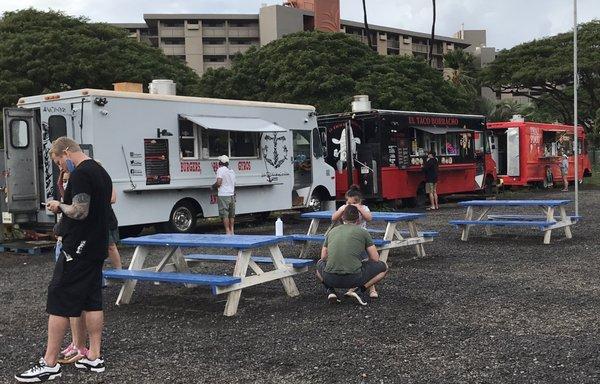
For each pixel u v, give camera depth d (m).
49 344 4.70
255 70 31.94
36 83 29.28
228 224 13.17
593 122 46.78
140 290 7.89
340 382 4.40
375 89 28.80
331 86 28.78
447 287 7.38
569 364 4.57
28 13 32.34
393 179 18.69
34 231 12.36
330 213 10.19
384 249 8.83
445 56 56.94
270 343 5.38
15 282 8.89
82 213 4.56
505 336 5.33
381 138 18.28
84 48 30.36
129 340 5.66
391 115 18.61
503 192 25.39
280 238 7.00
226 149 14.31
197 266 9.38
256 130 14.06
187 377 4.63
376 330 5.66
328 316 6.21
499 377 4.36
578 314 5.98
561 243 10.66
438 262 9.20
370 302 6.73
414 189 19.52
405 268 8.75
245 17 83.25
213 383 4.49
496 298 6.74
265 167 15.20
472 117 22.03
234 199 13.41
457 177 21.27
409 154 19.30
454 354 4.89
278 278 6.99
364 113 18.48
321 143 17.17
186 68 36.47
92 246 4.69
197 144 13.64
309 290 7.52
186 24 83.44
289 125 15.95
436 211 18.22
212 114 13.87
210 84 32.12
